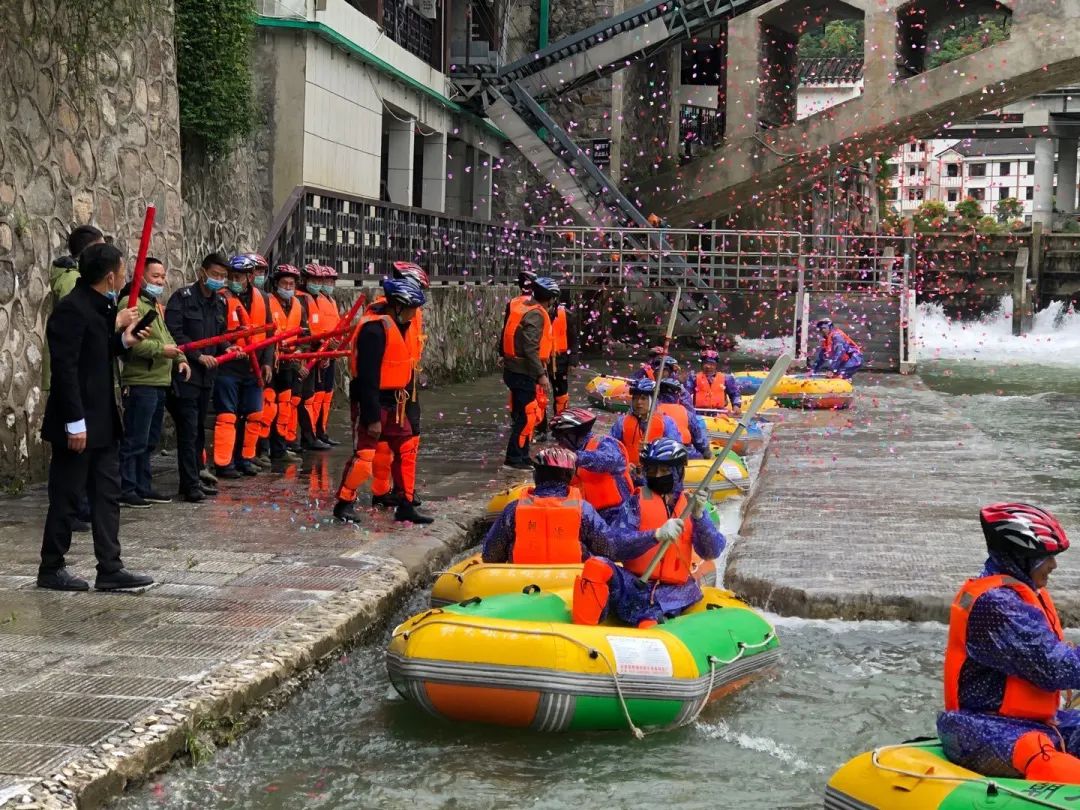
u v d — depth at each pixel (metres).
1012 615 4.20
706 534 6.40
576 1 30.62
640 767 5.48
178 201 12.67
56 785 4.45
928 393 21.44
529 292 12.55
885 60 31.19
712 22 28.39
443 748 5.61
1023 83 30.84
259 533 8.68
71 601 6.80
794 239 39.59
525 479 11.53
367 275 18.22
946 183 94.44
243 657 5.91
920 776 4.24
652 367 13.19
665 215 33.12
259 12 18.58
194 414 9.77
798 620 7.91
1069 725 4.41
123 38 11.47
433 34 26.36
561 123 31.61
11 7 9.71
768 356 30.86
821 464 13.39
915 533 9.72
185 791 4.97
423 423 16.05
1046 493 11.67
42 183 10.20
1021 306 41.28
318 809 4.95
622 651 5.73
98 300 6.84
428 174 27.03
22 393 9.95
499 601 6.26
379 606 7.17
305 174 19.05
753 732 5.96
